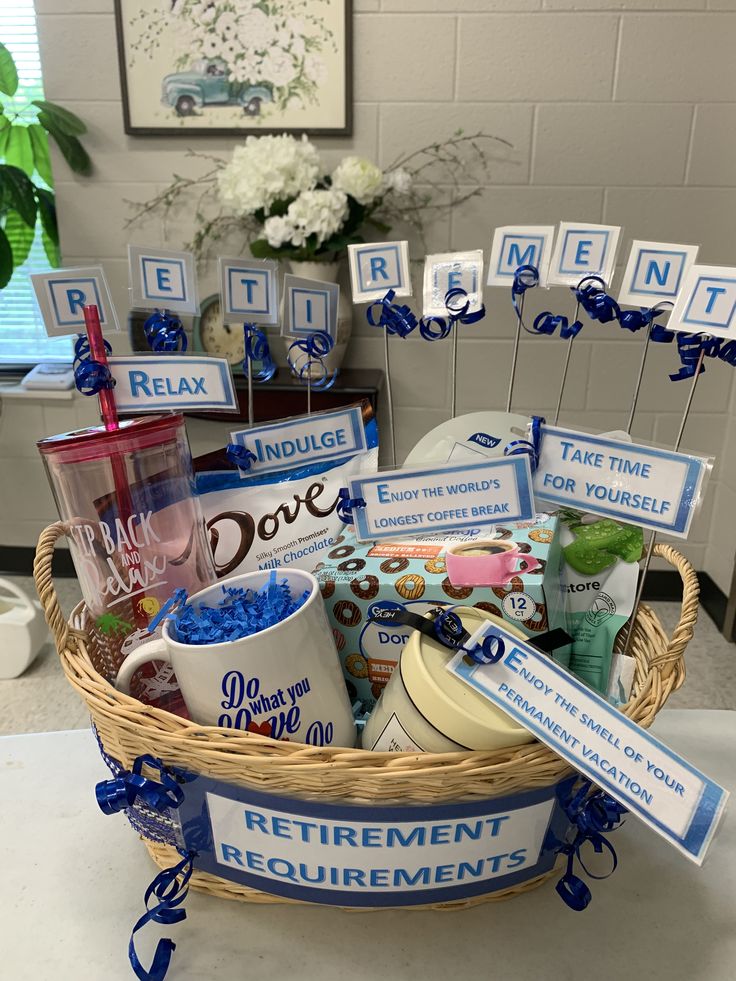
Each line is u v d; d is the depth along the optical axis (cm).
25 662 196
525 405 227
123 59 202
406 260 82
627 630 77
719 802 53
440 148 206
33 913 63
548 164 206
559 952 59
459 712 55
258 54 200
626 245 211
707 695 190
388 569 70
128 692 64
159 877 58
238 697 57
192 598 64
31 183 213
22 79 228
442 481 71
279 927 61
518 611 67
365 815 55
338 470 82
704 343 68
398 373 226
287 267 208
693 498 67
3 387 237
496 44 197
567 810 56
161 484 70
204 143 210
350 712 64
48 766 80
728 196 206
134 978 57
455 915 62
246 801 57
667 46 195
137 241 220
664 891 65
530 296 216
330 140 208
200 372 76
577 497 72
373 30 198
